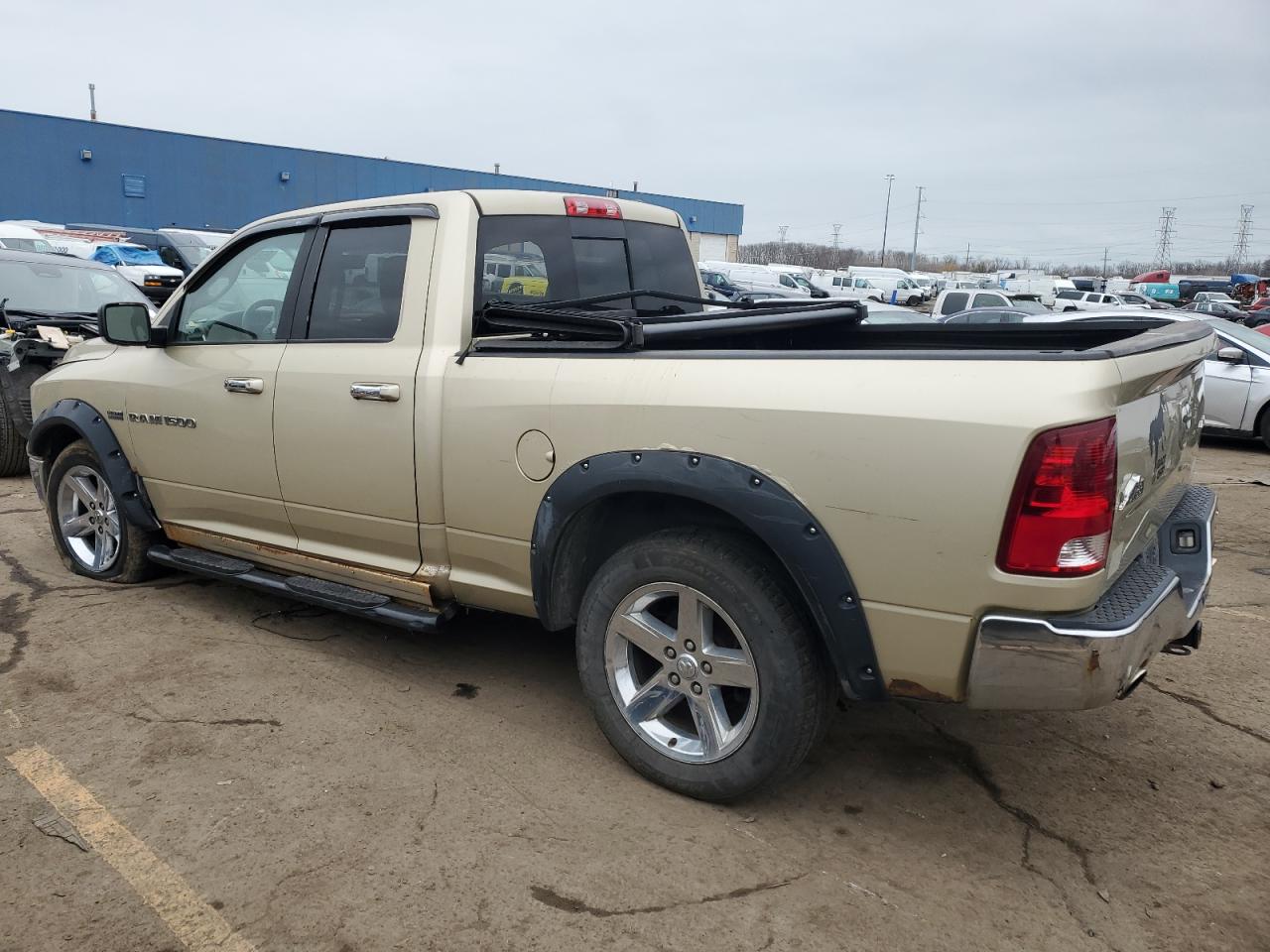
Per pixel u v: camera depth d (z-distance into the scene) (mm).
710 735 2971
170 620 4496
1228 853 2855
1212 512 3293
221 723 3508
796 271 55344
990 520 2422
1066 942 2449
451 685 3879
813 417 2633
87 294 8523
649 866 2723
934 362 2543
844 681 2732
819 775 3258
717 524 2988
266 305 4062
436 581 3611
